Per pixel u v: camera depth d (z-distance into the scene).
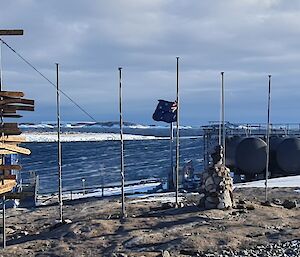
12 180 12.20
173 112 40.69
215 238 18.36
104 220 22.03
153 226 20.80
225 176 24.02
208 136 48.62
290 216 22.50
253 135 47.84
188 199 31.28
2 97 11.61
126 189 42.97
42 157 106.31
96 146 162.38
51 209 32.09
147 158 99.31
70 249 17.97
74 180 57.09
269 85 32.38
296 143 42.66
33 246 18.84
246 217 21.97
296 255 15.98
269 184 37.00
